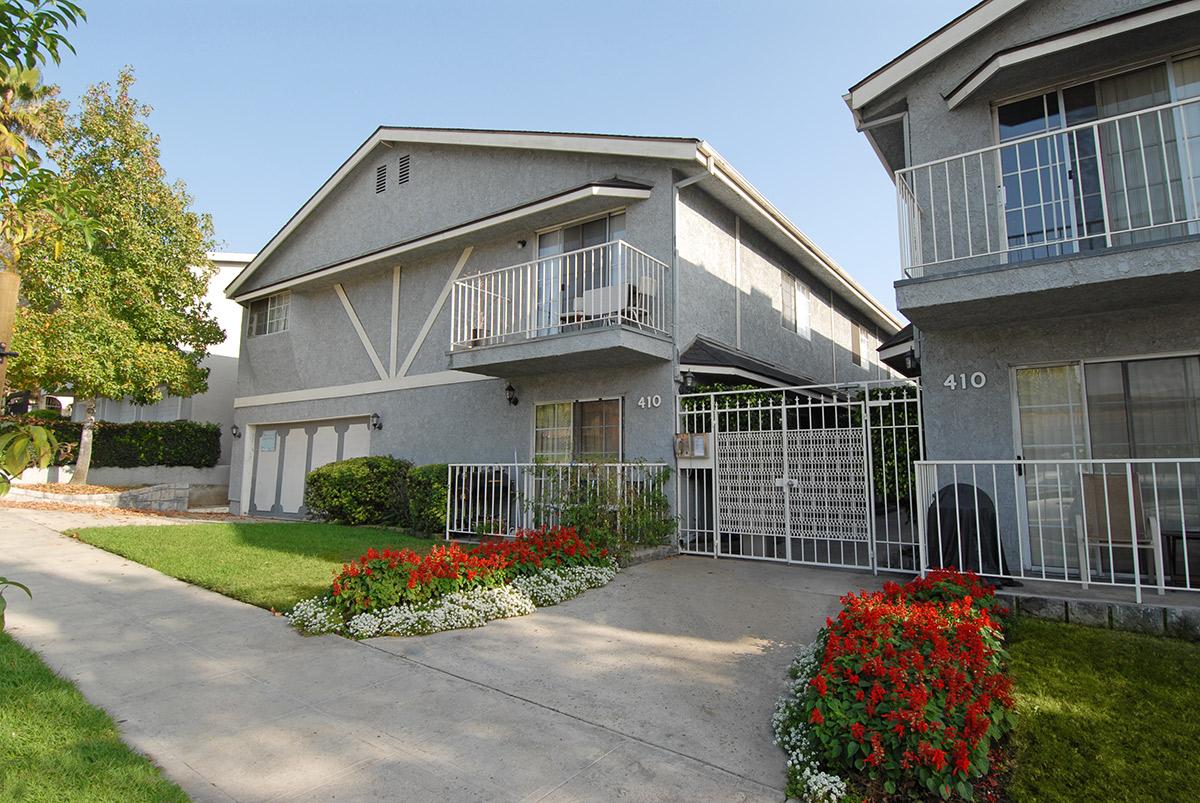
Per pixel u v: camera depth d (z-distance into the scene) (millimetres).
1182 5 5773
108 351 13320
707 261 10891
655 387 9641
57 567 7391
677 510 9172
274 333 15898
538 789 3111
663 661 4781
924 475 6930
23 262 12531
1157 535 5117
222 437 20453
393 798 3018
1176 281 5453
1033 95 7051
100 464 16953
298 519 14883
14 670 4254
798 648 5004
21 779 2924
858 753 3160
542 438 10906
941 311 6348
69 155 14180
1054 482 6512
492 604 5867
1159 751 3223
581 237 10891
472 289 10898
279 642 5164
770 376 10805
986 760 3076
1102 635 4617
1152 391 6215
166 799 2875
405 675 4523
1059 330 6574
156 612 5852
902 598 4785
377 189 14266
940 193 7410
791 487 8180
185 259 15641
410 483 11062
